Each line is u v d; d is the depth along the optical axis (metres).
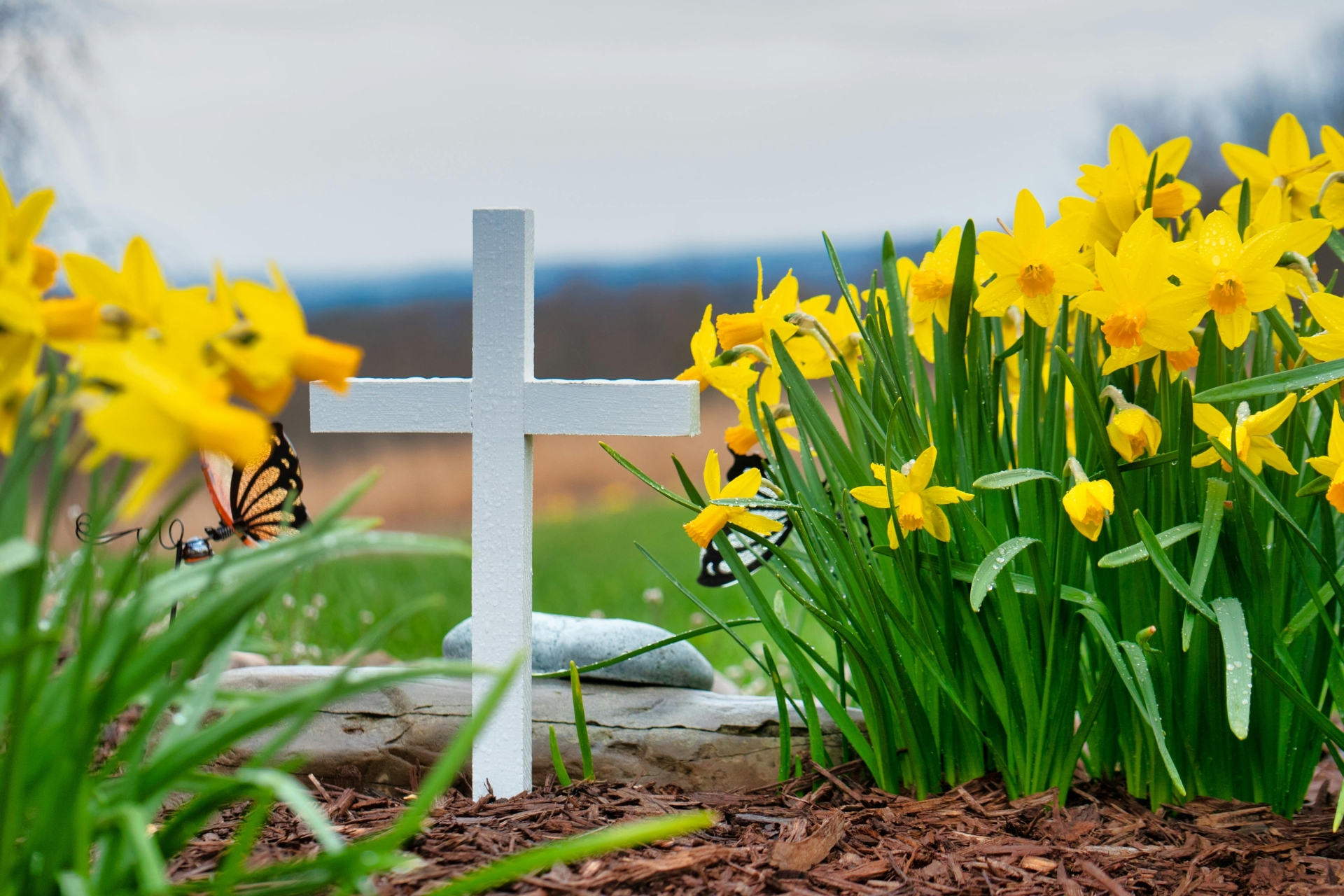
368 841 1.06
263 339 1.03
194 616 1.07
